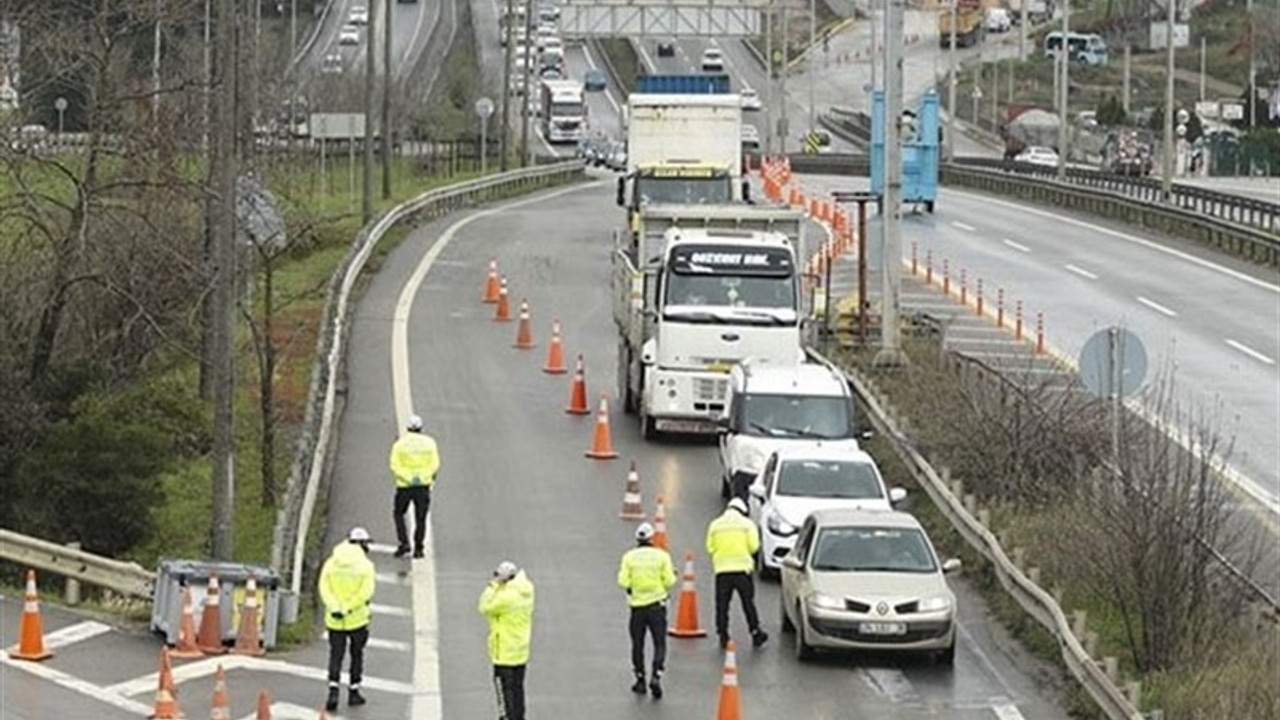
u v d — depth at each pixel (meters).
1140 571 64.00
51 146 114.88
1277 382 114.38
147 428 85.38
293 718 59.72
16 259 98.50
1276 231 172.12
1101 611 69.69
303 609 72.50
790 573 69.88
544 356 122.75
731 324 100.50
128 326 98.12
